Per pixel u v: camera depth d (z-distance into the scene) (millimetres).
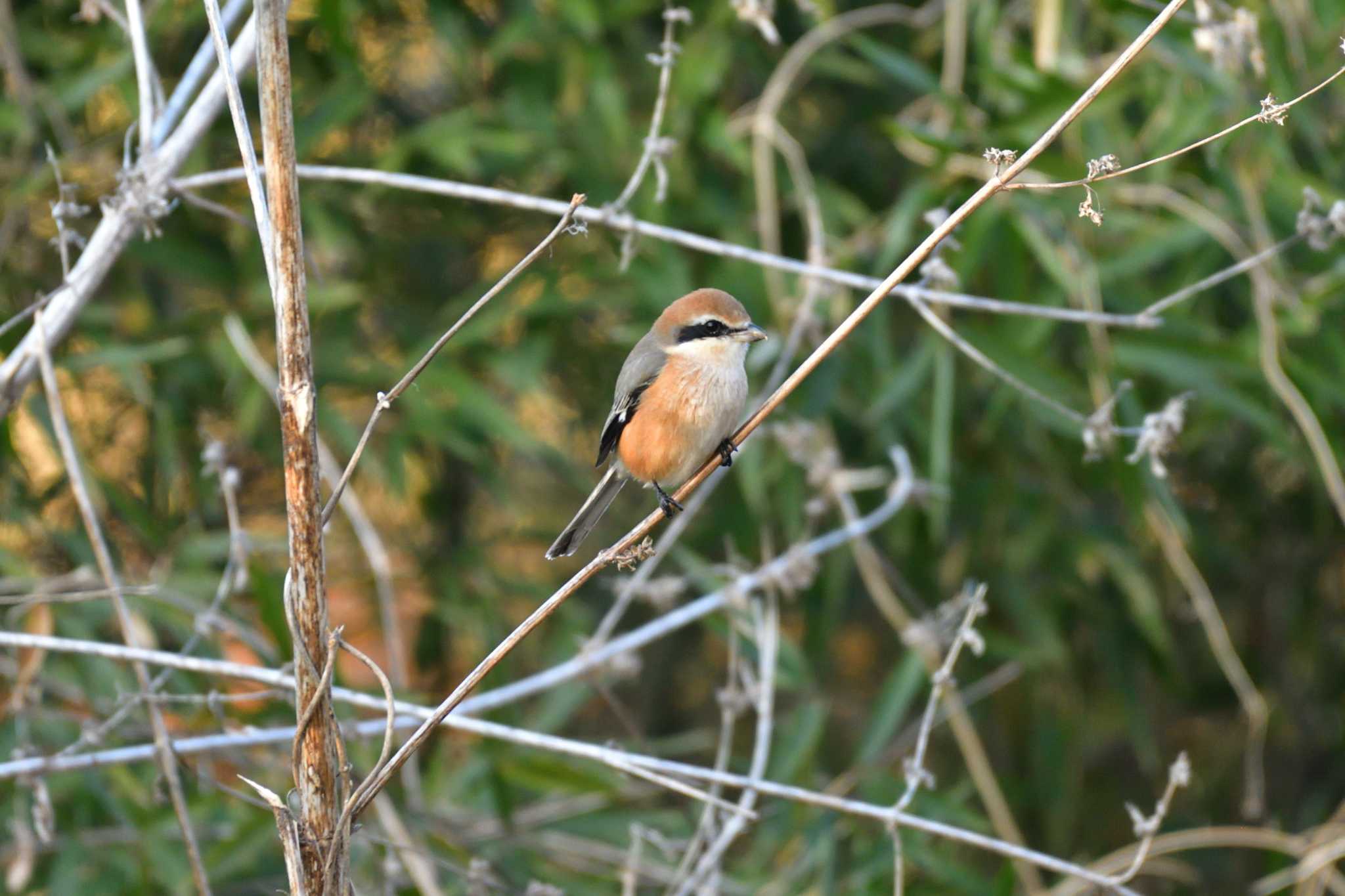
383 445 12219
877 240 11250
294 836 4707
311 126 10883
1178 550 9562
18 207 10469
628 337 11008
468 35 11875
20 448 11438
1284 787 14484
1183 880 13875
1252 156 9898
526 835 9945
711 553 12906
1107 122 10531
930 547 12477
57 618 9867
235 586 7824
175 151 7035
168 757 6797
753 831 11445
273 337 11992
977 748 10039
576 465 14016
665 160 7562
